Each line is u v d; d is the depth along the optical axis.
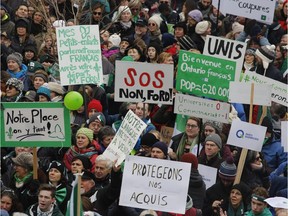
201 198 23.92
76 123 30.28
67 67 27.80
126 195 22.06
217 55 28.30
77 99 23.42
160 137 26.72
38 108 23.64
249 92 26.92
